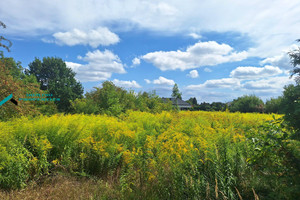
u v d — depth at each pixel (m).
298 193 2.79
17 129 4.50
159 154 3.84
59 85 25.39
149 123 7.22
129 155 3.98
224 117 9.22
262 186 3.45
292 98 3.11
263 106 21.45
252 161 3.67
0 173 3.44
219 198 3.14
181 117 9.37
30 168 3.82
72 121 5.50
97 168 4.20
